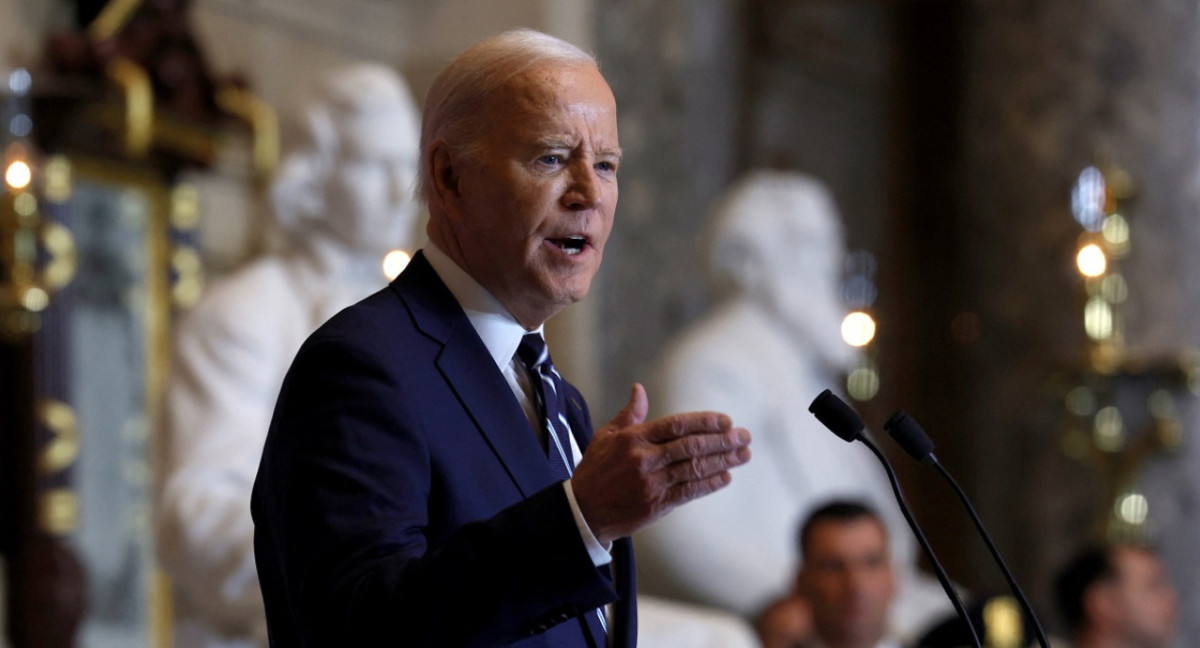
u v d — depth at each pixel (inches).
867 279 1380.4
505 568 248.4
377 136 755.4
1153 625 838.5
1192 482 1178.0
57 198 767.7
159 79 839.1
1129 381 1152.8
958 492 323.9
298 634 289.1
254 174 900.0
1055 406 1259.8
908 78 1406.3
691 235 1241.4
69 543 750.5
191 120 852.0
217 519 664.4
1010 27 1330.0
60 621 740.7
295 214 751.7
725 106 1288.1
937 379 1364.4
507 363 311.6
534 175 302.5
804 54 1353.3
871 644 708.0
